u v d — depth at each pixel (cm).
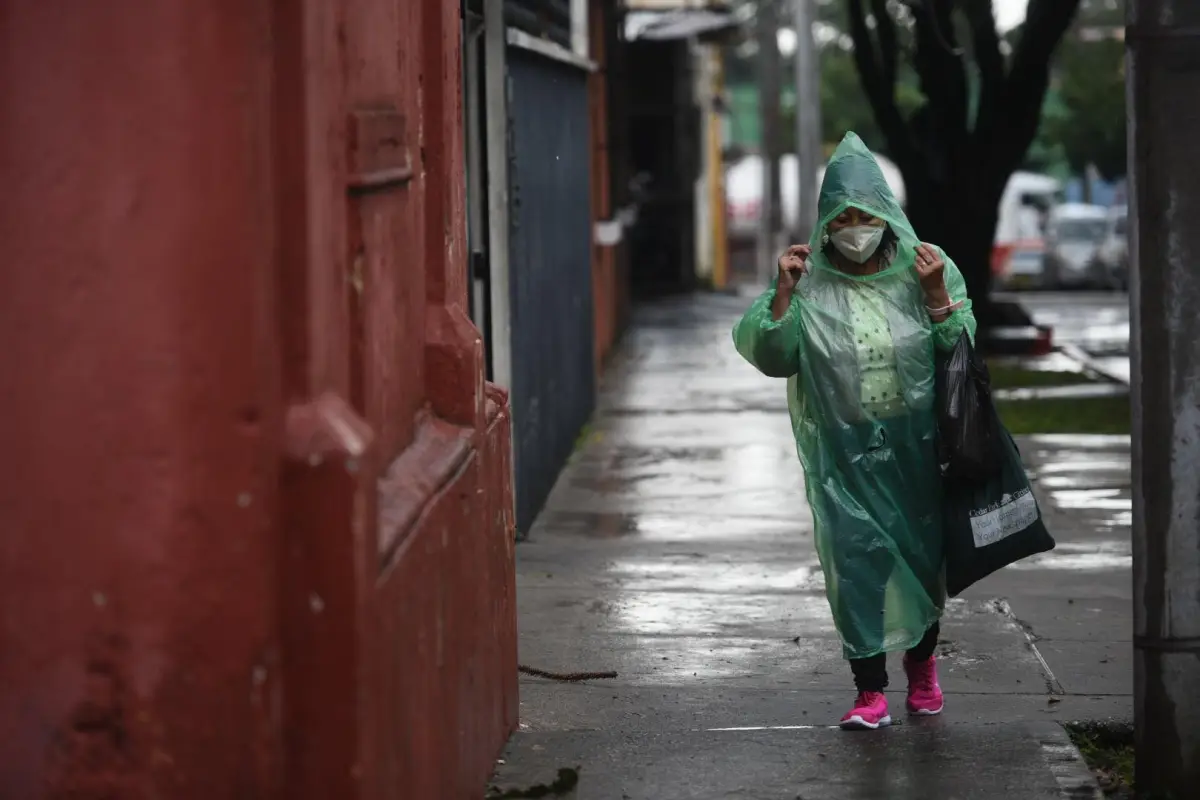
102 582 916
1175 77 1298
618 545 2656
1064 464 3409
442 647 1193
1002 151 5656
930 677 1673
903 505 1572
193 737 923
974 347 1565
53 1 887
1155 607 1362
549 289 3234
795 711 1734
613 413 4381
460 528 1280
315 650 927
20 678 927
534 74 3058
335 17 991
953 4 5391
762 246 11100
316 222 932
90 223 895
